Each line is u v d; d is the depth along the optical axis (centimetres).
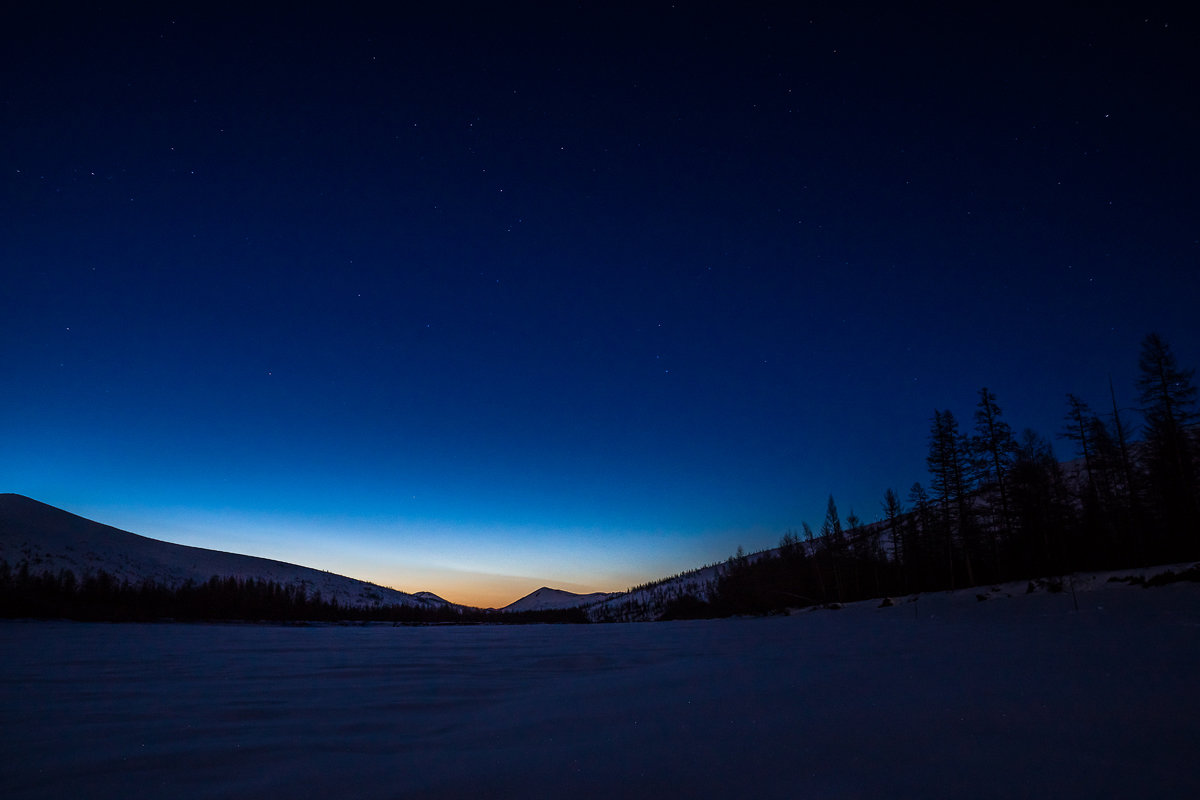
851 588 5175
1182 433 3002
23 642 1593
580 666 962
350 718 505
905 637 1402
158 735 434
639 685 694
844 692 561
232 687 702
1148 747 318
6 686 709
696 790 279
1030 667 678
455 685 722
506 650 1333
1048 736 350
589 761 341
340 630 3156
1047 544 3528
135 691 667
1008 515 3641
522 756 360
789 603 5522
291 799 283
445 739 420
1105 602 1983
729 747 361
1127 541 3306
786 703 516
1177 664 637
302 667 935
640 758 343
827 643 1317
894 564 5091
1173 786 256
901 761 313
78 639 1777
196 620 5938
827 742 361
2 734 439
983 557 3928
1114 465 3522
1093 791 253
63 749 391
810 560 5981
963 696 498
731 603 6066
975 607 2597
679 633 2231
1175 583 2053
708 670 833
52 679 778
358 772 330
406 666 958
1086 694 478
